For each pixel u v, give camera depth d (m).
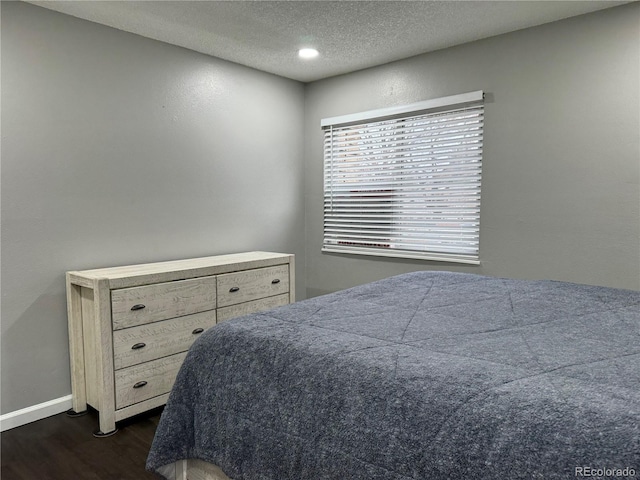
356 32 3.01
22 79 2.49
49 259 2.63
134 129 3.01
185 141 3.33
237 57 3.52
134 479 1.98
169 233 3.25
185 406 1.45
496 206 3.20
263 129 3.92
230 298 3.04
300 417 1.13
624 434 0.74
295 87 4.21
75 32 2.70
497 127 3.15
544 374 1.00
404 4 2.60
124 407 2.48
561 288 1.96
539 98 2.95
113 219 2.92
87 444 2.30
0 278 2.45
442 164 3.47
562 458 0.75
